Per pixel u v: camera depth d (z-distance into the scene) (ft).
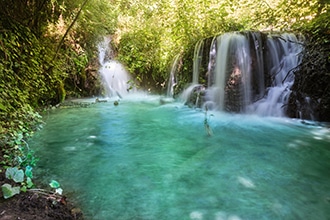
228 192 7.52
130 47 28.48
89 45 25.66
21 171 7.02
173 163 9.71
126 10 30.55
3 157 8.79
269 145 11.75
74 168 9.12
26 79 14.71
